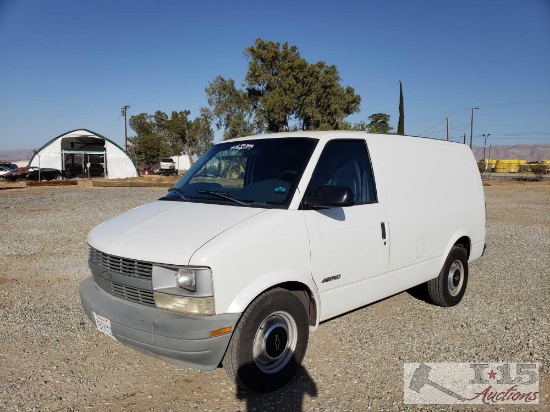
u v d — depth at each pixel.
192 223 3.66
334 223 4.03
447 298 5.64
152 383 3.84
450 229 5.50
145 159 75.38
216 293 3.21
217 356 3.24
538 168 56.75
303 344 3.79
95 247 3.80
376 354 4.41
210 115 60.81
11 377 3.91
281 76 47.84
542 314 5.57
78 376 3.94
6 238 10.16
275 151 4.34
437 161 5.49
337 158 4.30
